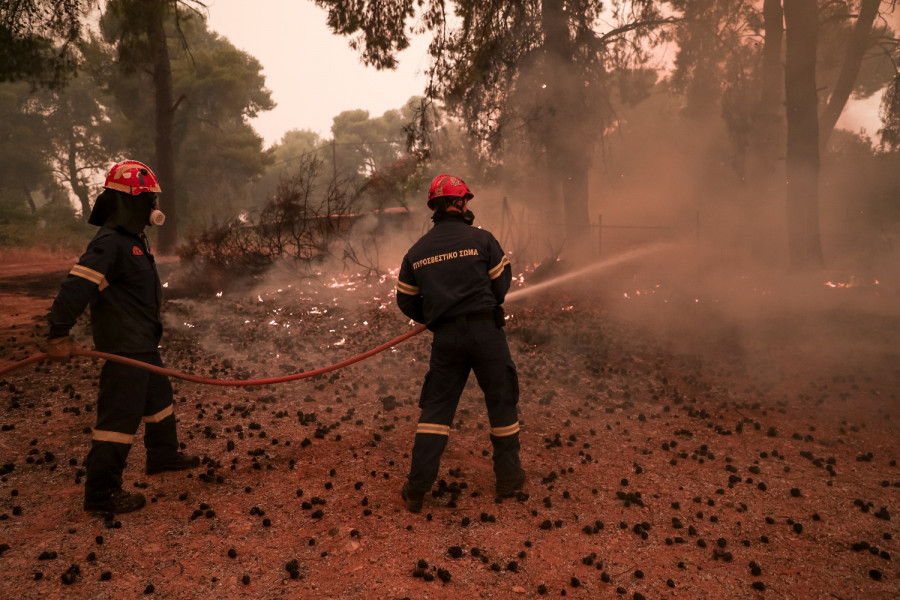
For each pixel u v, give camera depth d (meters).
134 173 3.66
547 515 3.69
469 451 4.64
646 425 5.29
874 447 4.86
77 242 26.86
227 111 40.88
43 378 6.16
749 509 3.81
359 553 3.23
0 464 4.23
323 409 5.48
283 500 3.79
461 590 2.95
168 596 2.85
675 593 2.96
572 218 14.41
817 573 3.15
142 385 3.62
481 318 3.77
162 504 3.71
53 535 3.34
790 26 12.98
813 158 13.11
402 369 6.79
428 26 13.53
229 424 5.04
